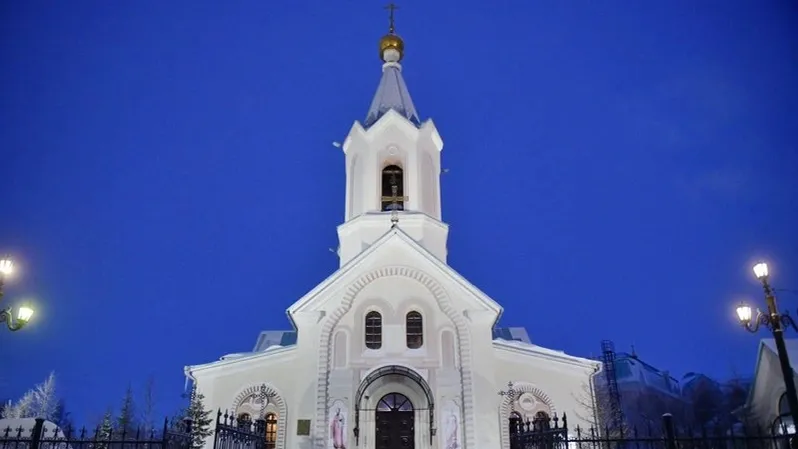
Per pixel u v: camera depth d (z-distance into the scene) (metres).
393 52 37.16
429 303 26.12
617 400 44.06
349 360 25.06
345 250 30.41
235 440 20.08
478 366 24.89
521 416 26.84
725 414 47.34
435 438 23.97
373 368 24.80
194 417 24.09
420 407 25.20
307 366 24.97
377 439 24.89
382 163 32.09
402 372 24.50
